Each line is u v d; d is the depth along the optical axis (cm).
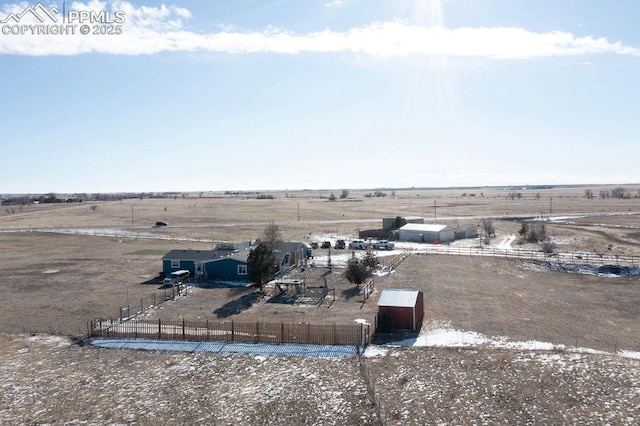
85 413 2544
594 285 5344
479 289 5112
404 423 2411
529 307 4441
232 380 2917
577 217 12862
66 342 3581
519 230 9838
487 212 15400
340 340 3497
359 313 4206
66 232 10531
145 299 4788
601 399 2597
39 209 18262
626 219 12050
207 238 9638
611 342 3516
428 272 5947
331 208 18112
